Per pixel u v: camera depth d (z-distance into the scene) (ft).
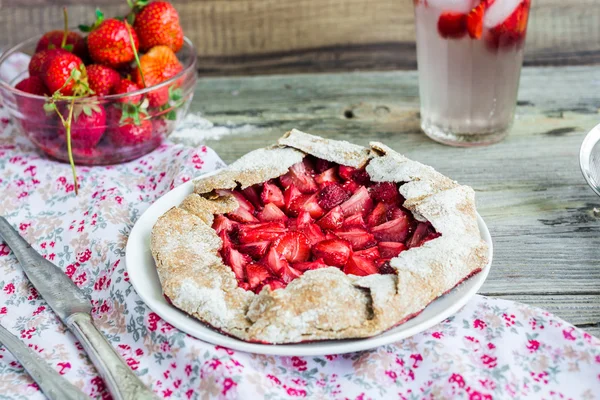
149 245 2.15
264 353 1.88
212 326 1.93
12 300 2.15
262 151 2.33
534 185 2.43
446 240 2.03
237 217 2.21
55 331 2.05
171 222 2.13
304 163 2.34
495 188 2.42
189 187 2.30
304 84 3.01
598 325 2.02
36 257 2.24
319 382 1.93
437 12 2.44
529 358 1.93
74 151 2.52
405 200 2.17
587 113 2.74
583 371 1.90
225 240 2.12
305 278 1.95
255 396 1.87
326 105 2.87
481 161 2.54
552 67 3.04
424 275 1.96
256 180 2.24
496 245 2.23
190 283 1.97
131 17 2.59
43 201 2.46
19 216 2.41
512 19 2.42
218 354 1.92
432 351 1.94
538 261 2.18
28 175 2.54
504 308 2.02
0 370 1.96
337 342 1.89
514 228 2.28
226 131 2.75
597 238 2.23
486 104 2.54
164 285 1.99
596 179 2.23
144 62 2.56
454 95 2.54
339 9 3.08
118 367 1.89
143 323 2.02
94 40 2.51
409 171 2.22
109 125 2.48
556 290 2.10
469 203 2.14
